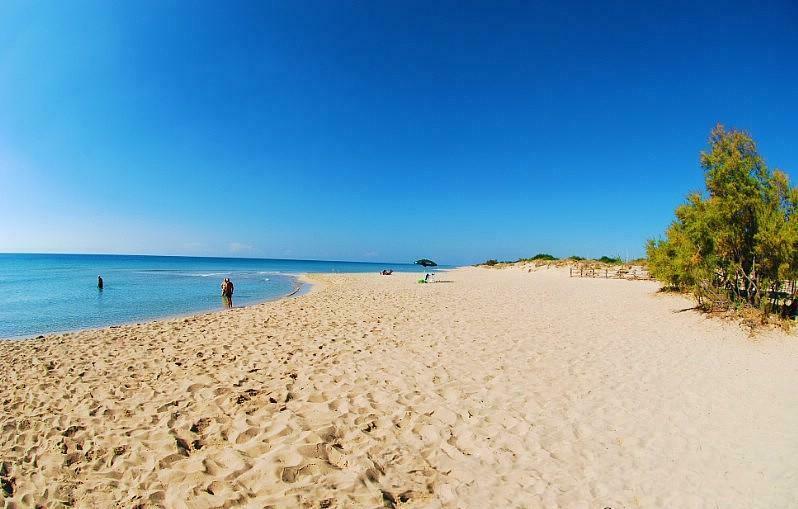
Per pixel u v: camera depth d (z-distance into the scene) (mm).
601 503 3713
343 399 6121
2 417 5777
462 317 13359
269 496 3809
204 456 4559
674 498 3777
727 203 10906
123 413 5781
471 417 5500
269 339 10258
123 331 11773
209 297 23578
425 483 4059
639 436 4934
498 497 3820
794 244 9836
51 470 4352
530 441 4848
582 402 5965
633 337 10000
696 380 6820
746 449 4594
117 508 3736
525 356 8383
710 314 11805
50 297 23062
